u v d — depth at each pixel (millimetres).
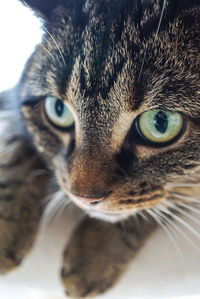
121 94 243
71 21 262
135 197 265
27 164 313
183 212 284
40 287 334
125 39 246
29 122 297
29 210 300
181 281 311
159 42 244
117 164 255
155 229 305
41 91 271
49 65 262
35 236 301
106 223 296
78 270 290
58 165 284
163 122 248
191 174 265
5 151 317
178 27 245
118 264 294
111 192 258
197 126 249
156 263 306
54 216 312
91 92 247
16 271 300
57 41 261
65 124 276
